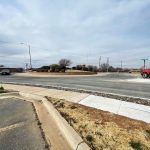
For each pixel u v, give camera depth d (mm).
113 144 4344
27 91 13570
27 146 4625
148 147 4215
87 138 4656
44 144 4723
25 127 5980
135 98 10297
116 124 5711
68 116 6582
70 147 4543
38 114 7531
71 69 61844
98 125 5598
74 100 9844
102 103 8992
